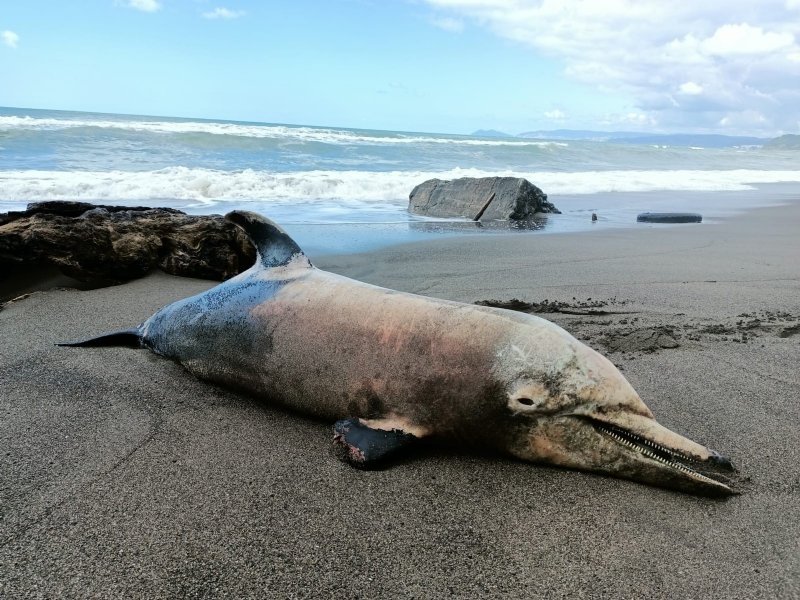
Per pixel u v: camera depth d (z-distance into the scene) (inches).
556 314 225.0
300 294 154.3
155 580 93.7
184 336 169.5
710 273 295.1
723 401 150.9
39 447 130.4
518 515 111.1
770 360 176.2
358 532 106.2
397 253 337.1
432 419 131.1
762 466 123.6
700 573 95.5
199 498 114.8
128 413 147.4
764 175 1155.9
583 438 122.3
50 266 250.2
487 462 130.4
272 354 149.4
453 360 129.6
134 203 463.8
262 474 123.6
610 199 668.1
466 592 92.7
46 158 652.1
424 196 543.8
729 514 109.7
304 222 432.5
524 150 1200.8
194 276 270.4
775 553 99.1
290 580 94.7
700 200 672.4
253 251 267.0
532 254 344.8
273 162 773.3
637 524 108.0
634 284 272.4
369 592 92.6
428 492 118.7
